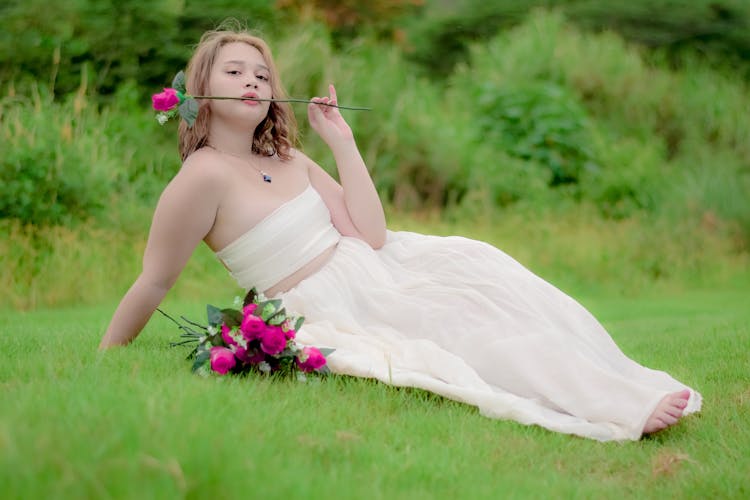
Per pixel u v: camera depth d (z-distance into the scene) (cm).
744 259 1038
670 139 1300
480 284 347
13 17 977
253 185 368
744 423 315
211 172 356
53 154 782
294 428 254
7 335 433
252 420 247
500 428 295
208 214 359
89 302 725
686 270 977
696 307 779
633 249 985
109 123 917
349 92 1027
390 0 1395
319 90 1003
